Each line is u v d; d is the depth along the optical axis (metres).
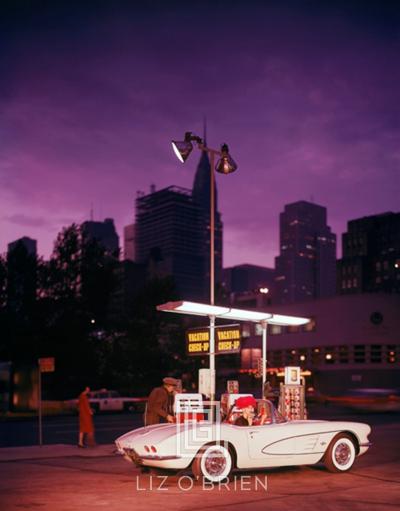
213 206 21.14
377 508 9.84
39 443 20.66
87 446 18.86
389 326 66.56
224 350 17.20
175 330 55.72
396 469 13.85
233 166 21.03
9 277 53.44
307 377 70.00
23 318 53.28
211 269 20.78
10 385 44.56
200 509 9.78
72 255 54.81
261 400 13.03
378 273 189.00
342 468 13.26
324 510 9.71
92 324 54.97
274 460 12.43
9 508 9.92
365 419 32.06
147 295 55.25
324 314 70.06
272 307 75.94
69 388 54.06
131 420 32.06
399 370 66.00
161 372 54.81
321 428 13.04
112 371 54.81
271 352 75.25
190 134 20.36
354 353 67.50
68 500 10.56
